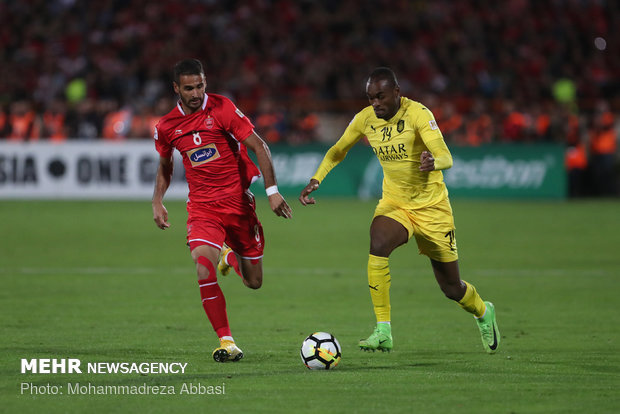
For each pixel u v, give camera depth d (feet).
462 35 362.33
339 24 361.71
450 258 81.25
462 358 77.66
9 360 74.69
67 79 337.93
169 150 81.10
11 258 154.81
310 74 334.65
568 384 66.23
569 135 302.25
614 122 321.93
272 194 77.15
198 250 77.36
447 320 100.12
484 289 124.36
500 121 305.12
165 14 367.66
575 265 149.48
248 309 107.45
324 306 109.91
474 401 60.70
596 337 88.99
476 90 330.95
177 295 117.19
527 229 205.46
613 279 133.90
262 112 306.35
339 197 296.71
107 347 81.25
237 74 335.06
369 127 82.74
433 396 62.13
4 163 289.74
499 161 292.81
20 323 95.04
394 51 346.95
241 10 366.84
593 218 231.30
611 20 387.14
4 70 341.82
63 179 288.92
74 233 194.39
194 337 87.20
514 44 362.33
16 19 372.38
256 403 60.13
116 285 125.80
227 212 79.46
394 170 81.30
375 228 80.53
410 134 79.97
